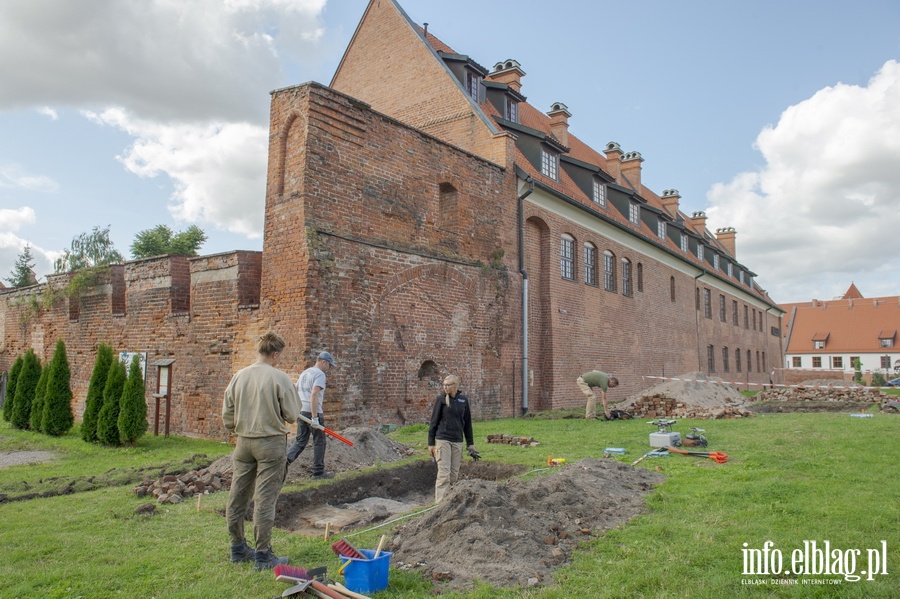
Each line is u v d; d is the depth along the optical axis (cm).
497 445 1158
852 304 8219
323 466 880
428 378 1566
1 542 572
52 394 1495
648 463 935
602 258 2544
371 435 1037
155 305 1611
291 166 1310
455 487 612
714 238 5341
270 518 514
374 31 2380
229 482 821
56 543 567
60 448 1288
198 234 4709
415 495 941
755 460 920
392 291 1459
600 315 2480
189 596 443
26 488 823
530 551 512
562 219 2248
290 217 1284
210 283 1463
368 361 1374
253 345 1344
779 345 5919
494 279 1825
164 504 722
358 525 704
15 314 2228
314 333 1240
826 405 2222
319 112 1312
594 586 447
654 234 3197
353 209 1373
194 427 1455
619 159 3156
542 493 643
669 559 497
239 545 520
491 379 1788
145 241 4534
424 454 1072
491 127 1975
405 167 1538
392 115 2262
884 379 5834
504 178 1925
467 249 1741
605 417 1650
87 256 3631
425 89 2177
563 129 2594
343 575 465
